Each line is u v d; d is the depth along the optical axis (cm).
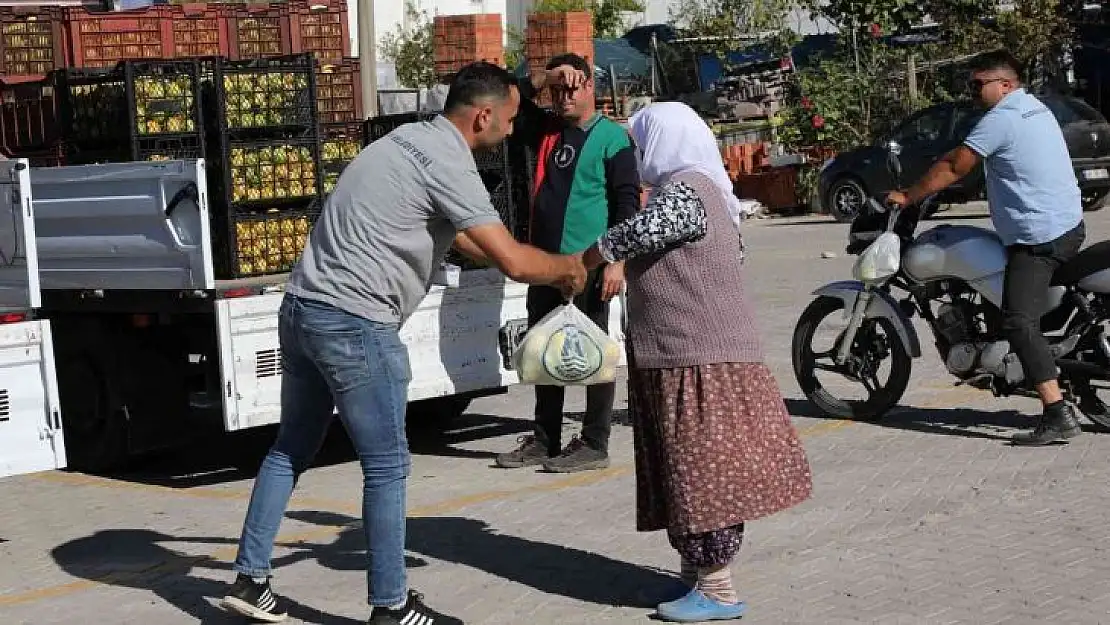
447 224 548
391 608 541
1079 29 2875
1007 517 675
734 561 625
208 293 795
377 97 1298
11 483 888
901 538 650
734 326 531
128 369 892
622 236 523
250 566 563
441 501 766
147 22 1062
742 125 2805
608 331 833
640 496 559
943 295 870
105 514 793
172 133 855
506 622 561
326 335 532
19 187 691
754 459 528
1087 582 577
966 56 2642
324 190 896
